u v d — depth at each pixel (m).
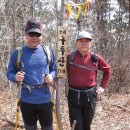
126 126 4.04
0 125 3.54
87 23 7.44
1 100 4.66
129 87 7.26
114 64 7.18
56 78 2.70
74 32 6.37
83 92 2.66
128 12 12.91
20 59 2.39
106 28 9.60
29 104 2.40
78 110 2.70
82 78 2.64
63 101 4.57
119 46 7.60
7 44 5.16
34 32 2.33
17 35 5.30
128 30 8.88
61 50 2.67
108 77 2.78
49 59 2.43
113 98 6.29
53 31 5.77
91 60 2.67
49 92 2.44
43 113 2.43
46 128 2.47
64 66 2.66
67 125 3.72
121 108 5.06
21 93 2.42
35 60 2.38
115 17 12.46
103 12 10.57
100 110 4.75
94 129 3.83
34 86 2.37
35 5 6.07
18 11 5.42
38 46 2.42
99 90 2.75
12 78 2.37
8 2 4.98
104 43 7.69
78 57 2.65
